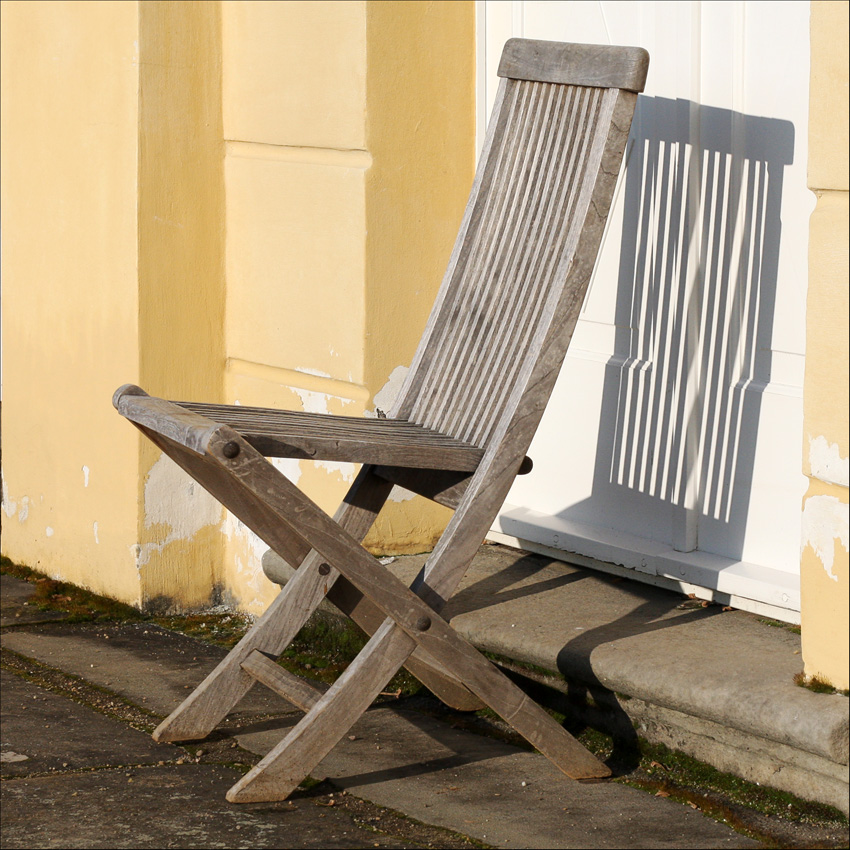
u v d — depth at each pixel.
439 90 5.82
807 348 4.09
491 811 4.25
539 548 5.84
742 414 5.11
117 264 6.31
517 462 4.32
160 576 6.47
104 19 6.26
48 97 6.67
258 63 6.15
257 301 6.28
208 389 6.47
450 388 4.76
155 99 6.16
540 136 4.70
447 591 4.30
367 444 4.19
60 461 6.85
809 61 4.35
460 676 4.24
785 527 4.98
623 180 5.54
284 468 6.23
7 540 7.34
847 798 4.04
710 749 4.41
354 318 5.77
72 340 6.68
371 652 4.23
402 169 5.76
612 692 4.64
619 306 5.58
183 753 4.73
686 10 5.15
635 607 5.11
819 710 3.97
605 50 4.38
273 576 5.96
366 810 4.26
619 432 5.59
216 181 6.39
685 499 5.26
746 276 5.08
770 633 4.73
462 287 4.87
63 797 4.34
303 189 5.97
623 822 4.17
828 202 4.02
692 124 5.17
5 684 5.50
